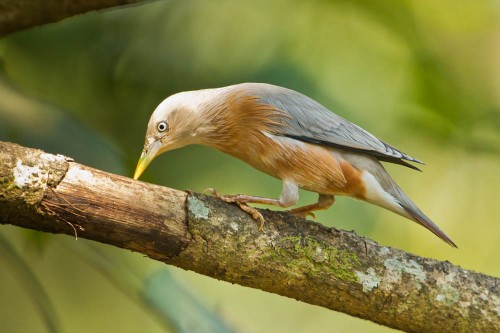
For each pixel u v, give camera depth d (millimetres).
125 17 11461
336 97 12820
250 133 9383
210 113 9445
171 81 11359
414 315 7984
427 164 14719
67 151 8969
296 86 12070
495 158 14828
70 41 11219
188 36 11711
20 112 8961
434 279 7988
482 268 14547
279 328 13898
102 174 7133
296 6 12734
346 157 9406
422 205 14797
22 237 12023
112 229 7125
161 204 7301
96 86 11211
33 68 11141
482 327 8008
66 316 13227
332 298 7934
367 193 9453
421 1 13156
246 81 11742
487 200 14828
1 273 13758
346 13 13016
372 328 14078
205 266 7590
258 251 7660
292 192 9273
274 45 12242
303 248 7785
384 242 13461
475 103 13969
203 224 7457
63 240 10023
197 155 11344
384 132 13188
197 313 9414
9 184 6707
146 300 9422
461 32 13805
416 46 13328
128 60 11289
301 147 9258
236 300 13945
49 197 6848
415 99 13586
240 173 11453
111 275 9734
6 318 13664
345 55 13109
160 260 7520
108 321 13508
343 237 7969
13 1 8898
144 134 11078
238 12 12172
